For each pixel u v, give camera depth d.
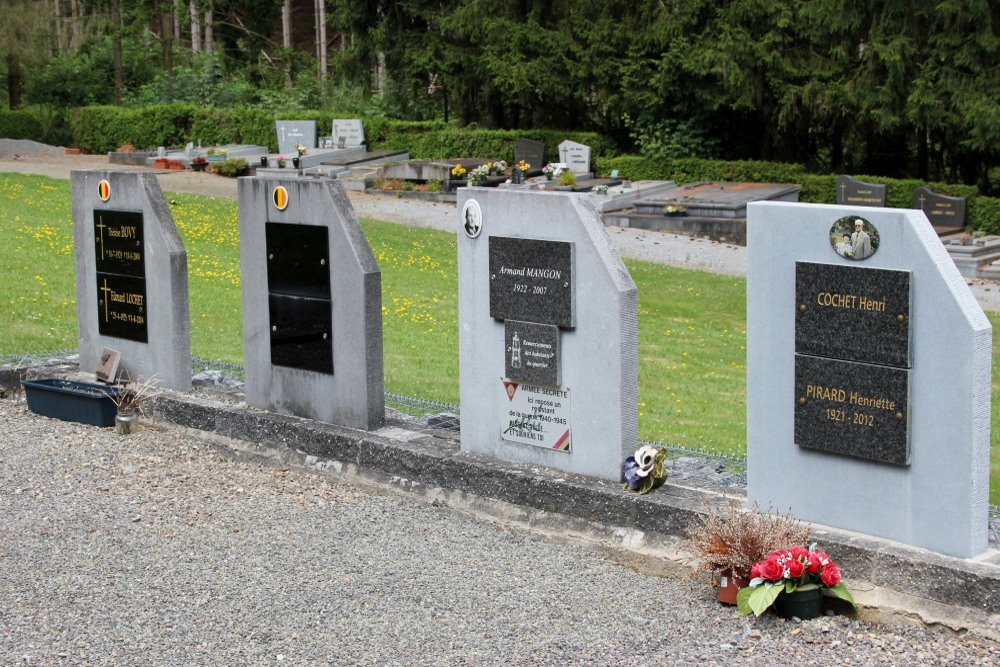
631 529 8.29
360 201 31.52
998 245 25.45
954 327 6.91
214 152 37.47
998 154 33.34
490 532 8.80
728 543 7.26
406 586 7.68
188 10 53.69
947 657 6.54
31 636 6.92
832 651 6.65
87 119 42.16
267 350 10.88
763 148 37.50
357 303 10.00
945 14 30.33
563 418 8.96
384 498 9.60
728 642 6.77
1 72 47.78
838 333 7.43
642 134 36.31
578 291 8.71
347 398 10.29
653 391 13.48
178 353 11.77
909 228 7.05
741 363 15.48
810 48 33.97
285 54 57.53
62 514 9.10
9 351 13.95
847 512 7.59
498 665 6.50
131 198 11.91
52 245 20.81
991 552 7.15
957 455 6.99
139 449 10.99
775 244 7.69
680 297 20.42
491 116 41.88
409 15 41.12
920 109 31.25
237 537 8.63
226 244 22.66
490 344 9.34
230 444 10.86
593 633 6.92
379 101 45.16
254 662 6.57
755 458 8.03
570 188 32.09
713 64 33.53
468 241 9.37
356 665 6.52
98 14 49.78
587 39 36.84
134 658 6.64
